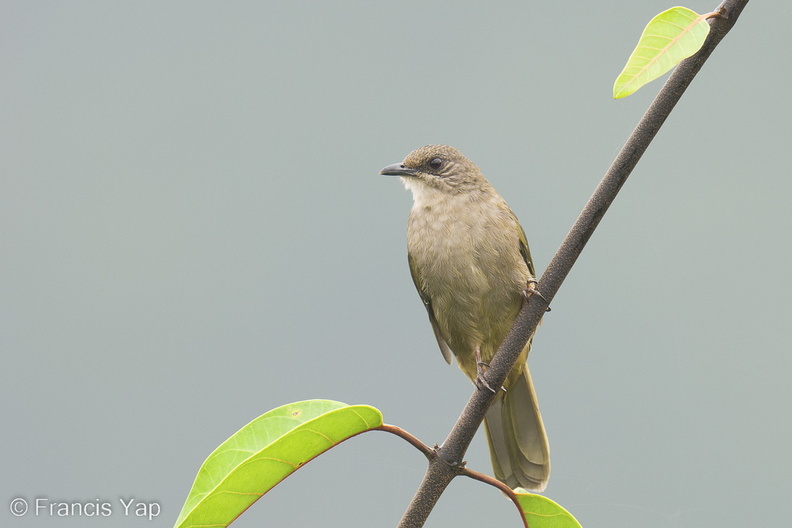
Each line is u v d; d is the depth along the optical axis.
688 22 5.56
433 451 6.22
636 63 5.52
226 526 5.78
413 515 6.11
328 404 6.24
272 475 5.75
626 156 6.40
